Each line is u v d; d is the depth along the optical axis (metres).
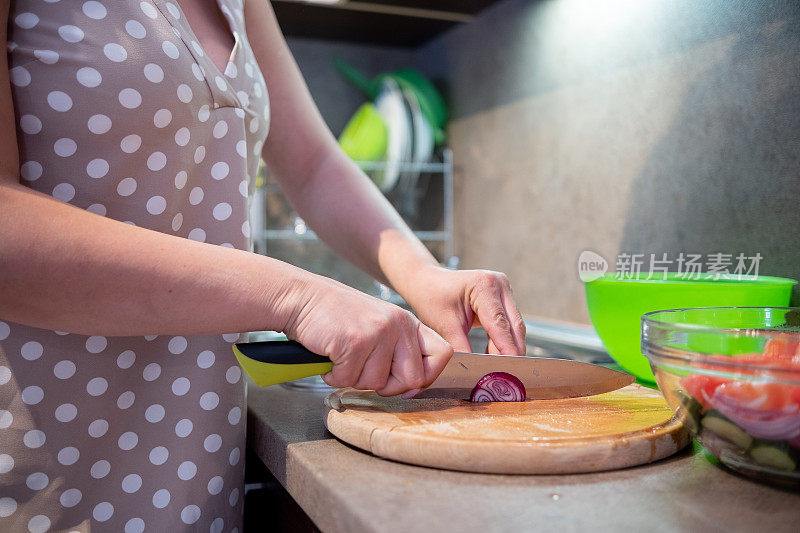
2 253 0.43
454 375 0.65
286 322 0.51
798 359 0.47
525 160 1.39
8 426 0.56
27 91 0.53
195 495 0.62
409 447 0.49
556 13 1.26
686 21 0.94
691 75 0.93
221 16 0.67
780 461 0.43
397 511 0.41
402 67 1.92
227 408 0.63
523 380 0.65
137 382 0.60
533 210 1.37
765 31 0.80
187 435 0.62
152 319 0.47
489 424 0.54
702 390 0.46
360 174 0.88
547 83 1.30
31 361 0.56
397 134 1.67
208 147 0.62
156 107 0.56
